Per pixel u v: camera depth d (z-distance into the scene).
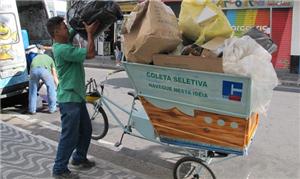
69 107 4.40
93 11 4.16
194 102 3.93
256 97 3.65
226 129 3.85
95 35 4.34
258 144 5.97
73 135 4.46
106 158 5.38
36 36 9.78
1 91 7.76
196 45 3.92
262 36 4.23
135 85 4.31
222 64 3.57
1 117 7.53
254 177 4.85
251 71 3.47
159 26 3.82
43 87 8.06
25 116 7.64
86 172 4.75
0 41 7.63
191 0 4.07
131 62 4.16
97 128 6.05
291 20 14.55
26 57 8.34
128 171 4.80
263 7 14.98
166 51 4.01
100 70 15.20
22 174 4.64
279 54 15.10
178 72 3.86
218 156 4.26
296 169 5.07
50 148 5.51
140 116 4.84
